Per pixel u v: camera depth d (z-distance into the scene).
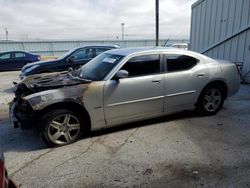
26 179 2.94
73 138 3.87
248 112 5.29
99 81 3.91
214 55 10.33
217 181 2.81
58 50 30.45
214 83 4.98
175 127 4.47
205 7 10.63
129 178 2.91
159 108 4.45
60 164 3.26
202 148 3.62
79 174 3.02
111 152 3.56
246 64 8.65
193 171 3.02
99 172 3.05
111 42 32.47
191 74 4.64
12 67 16.09
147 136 4.10
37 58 16.88
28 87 3.83
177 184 2.78
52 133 3.70
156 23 13.16
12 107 3.93
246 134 4.12
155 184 2.79
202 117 4.99
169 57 4.48
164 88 4.39
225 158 3.32
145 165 3.19
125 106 4.10
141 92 4.18
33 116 3.53
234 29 9.00
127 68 4.11
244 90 7.53
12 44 28.19
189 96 4.71
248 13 8.30
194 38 11.77
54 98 3.56
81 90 3.73
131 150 3.61
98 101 3.86
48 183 2.85
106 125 4.08
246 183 2.77
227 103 6.01
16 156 3.51
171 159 3.32
